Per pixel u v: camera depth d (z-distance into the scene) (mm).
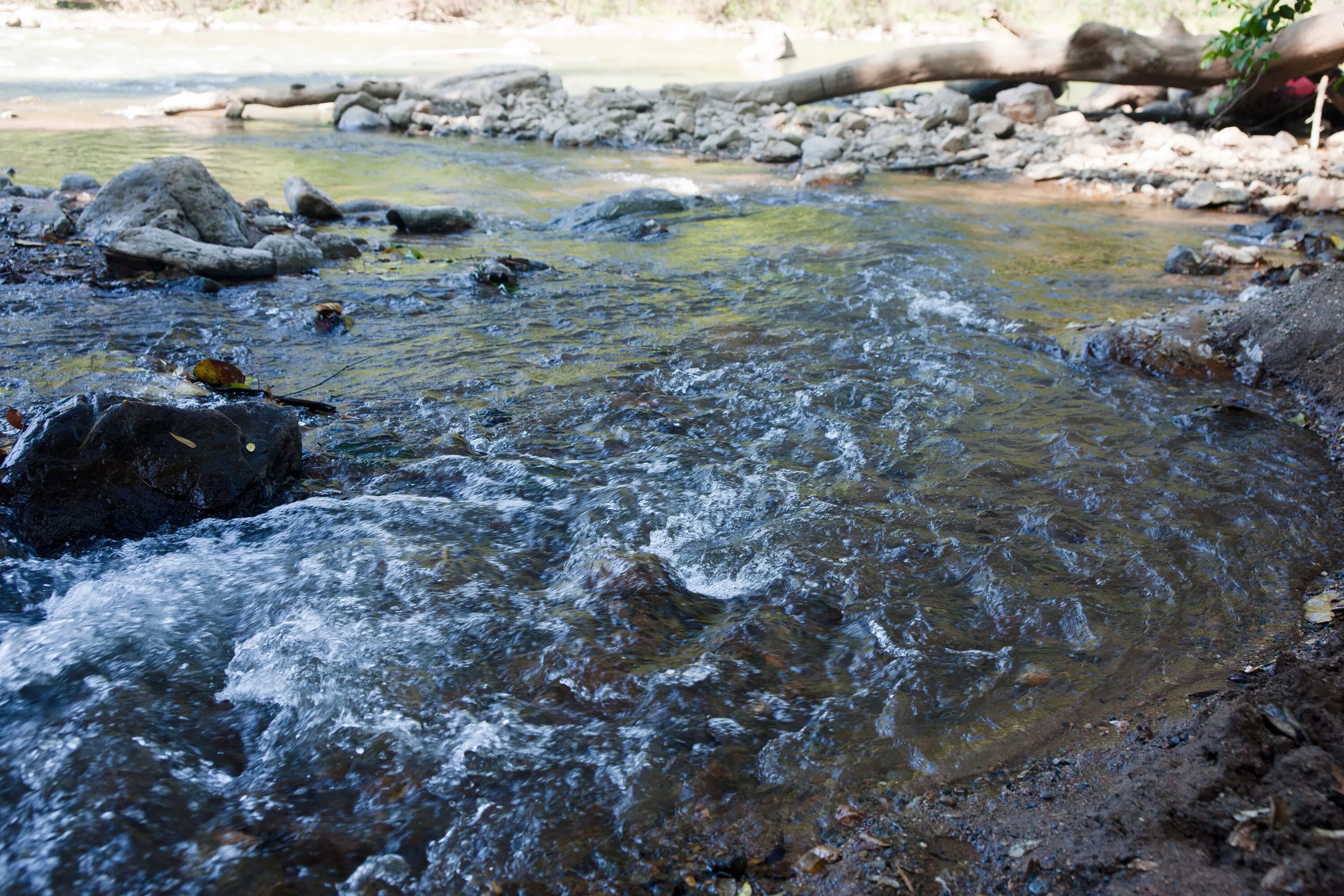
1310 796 2395
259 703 2943
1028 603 3426
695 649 3180
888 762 2711
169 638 3205
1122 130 14703
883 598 3469
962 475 4395
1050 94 15977
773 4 36469
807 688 3025
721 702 2930
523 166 13352
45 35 28500
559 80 19125
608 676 3016
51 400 4828
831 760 2719
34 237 8055
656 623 3297
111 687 2941
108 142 13633
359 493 4262
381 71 22750
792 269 7855
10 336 5754
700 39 33250
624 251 8578
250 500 4102
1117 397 5367
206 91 18531
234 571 3629
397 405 5109
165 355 5637
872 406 5176
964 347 6090
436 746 2744
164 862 2359
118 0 33625
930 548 3785
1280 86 14156
